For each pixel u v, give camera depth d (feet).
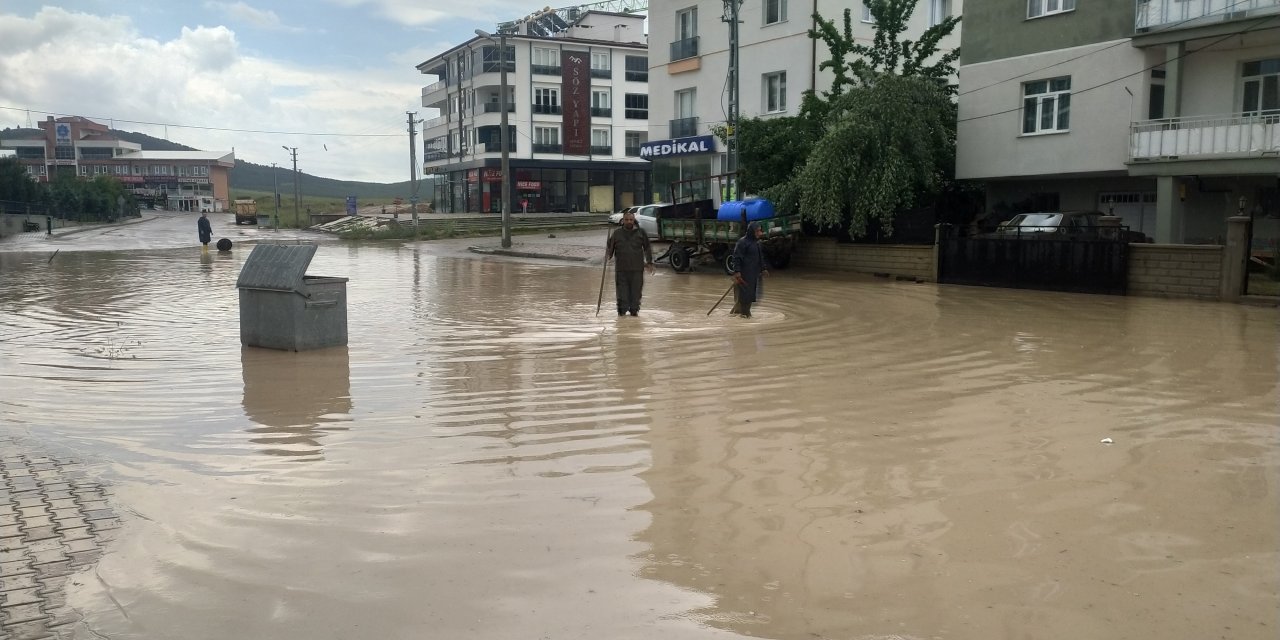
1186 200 71.61
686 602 11.65
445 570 12.71
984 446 19.38
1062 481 16.78
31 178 213.05
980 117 81.46
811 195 75.82
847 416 22.36
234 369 29.35
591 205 221.05
